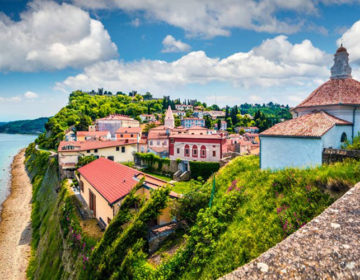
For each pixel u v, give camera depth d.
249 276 3.90
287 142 17.67
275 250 4.41
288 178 12.82
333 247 4.14
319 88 22.05
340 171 11.00
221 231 12.37
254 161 21.95
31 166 83.06
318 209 9.95
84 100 183.38
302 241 4.48
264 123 141.62
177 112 186.25
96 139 82.62
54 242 26.61
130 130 85.00
